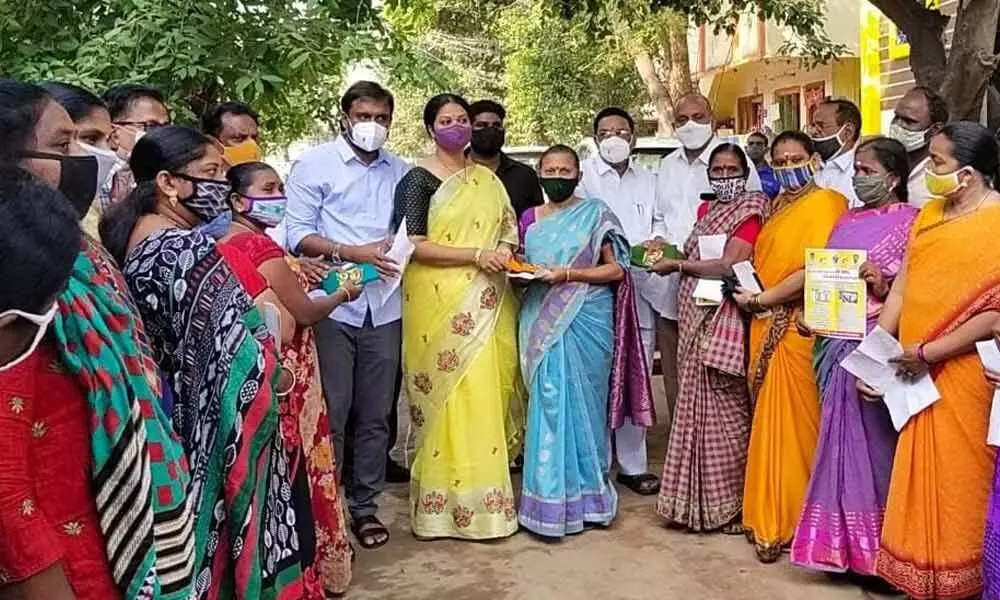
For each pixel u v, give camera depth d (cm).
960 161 305
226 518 219
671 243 484
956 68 465
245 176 300
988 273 302
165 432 176
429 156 423
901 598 343
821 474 354
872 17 934
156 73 498
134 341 172
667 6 698
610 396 426
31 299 134
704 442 408
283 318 297
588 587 360
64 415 156
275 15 516
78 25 536
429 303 404
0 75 504
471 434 406
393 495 484
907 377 318
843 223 361
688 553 391
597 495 417
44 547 145
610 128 483
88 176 180
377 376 407
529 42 1483
